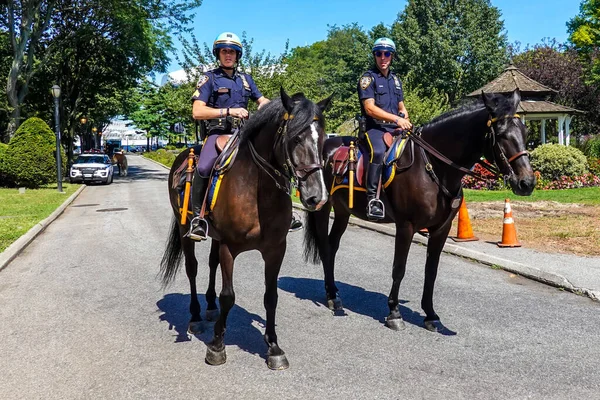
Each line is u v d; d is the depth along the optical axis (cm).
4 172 2062
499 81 2162
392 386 346
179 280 652
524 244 805
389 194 470
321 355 402
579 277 602
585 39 3359
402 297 562
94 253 829
